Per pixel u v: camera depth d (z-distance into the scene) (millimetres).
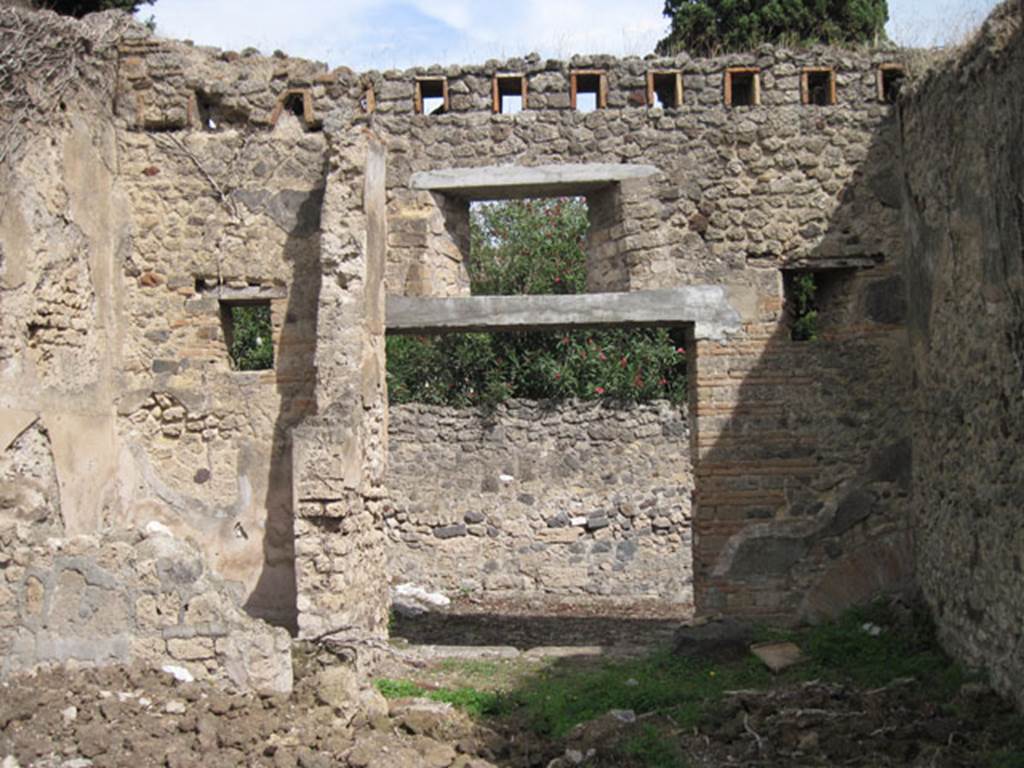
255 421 10469
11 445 8688
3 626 7602
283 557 10344
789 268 10602
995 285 7871
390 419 15773
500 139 10703
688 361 10898
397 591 14727
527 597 15461
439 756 6730
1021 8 7273
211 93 10609
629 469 15828
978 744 6930
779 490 10461
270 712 7230
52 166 9320
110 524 10000
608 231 10930
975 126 8227
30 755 6371
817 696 8070
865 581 10305
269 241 10539
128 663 7555
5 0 10258
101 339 10047
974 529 8352
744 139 10641
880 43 10680
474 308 10555
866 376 10477
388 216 10695
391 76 10781
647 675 9047
